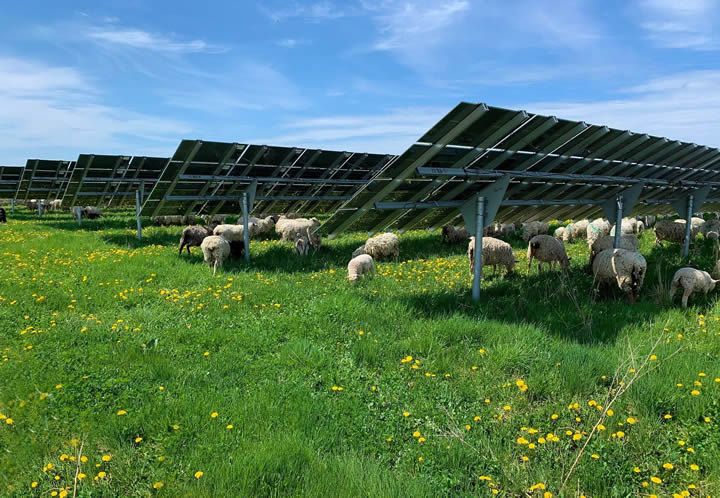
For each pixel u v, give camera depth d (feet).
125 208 123.24
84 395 17.58
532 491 12.54
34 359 20.57
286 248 50.83
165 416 16.08
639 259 27.45
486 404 17.02
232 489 12.50
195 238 47.29
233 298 30.09
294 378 19.08
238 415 16.06
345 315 25.84
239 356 21.17
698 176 45.47
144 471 13.62
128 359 20.59
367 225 31.94
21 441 14.99
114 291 32.45
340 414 16.51
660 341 21.26
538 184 32.40
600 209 45.62
